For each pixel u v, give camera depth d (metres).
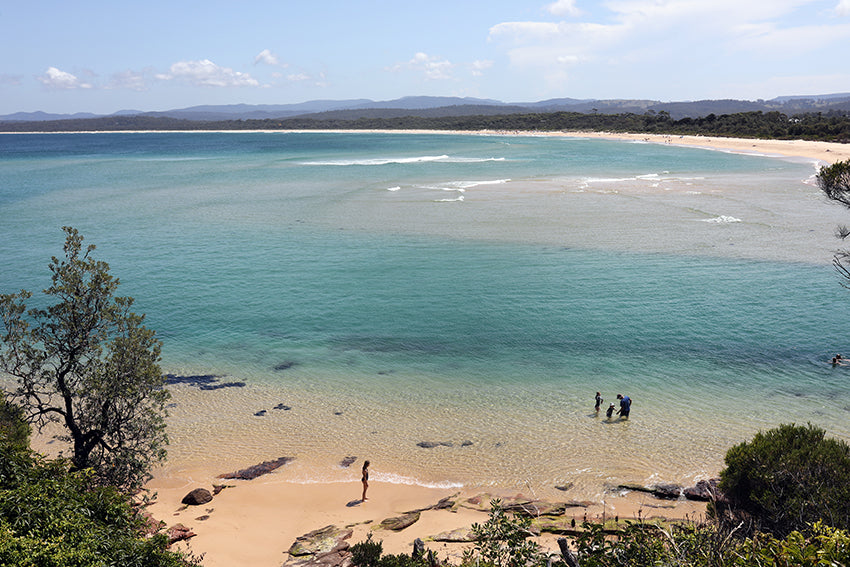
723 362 30.69
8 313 18.06
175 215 72.62
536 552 12.62
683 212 69.88
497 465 21.81
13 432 17.70
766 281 43.62
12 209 77.75
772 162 129.25
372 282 44.78
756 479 16.41
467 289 42.94
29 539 9.27
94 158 179.12
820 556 7.86
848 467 15.72
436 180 103.38
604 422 24.86
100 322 18.59
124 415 18.75
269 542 17.19
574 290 42.34
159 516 18.55
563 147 197.12
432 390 28.09
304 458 22.52
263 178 112.06
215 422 25.22
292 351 32.81
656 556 10.15
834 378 28.67
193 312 38.78
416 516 18.48
